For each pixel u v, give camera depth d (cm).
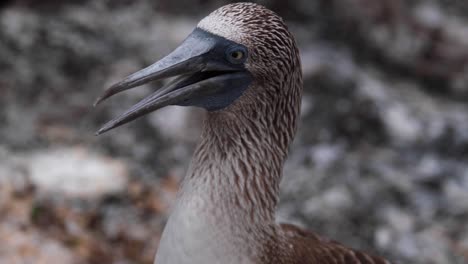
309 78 1553
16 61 1512
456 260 1260
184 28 1647
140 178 1310
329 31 1711
